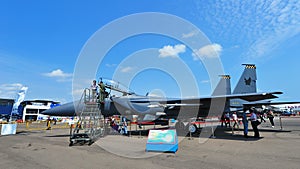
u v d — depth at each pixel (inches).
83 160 234.7
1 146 349.4
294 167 194.5
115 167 202.1
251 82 724.0
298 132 519.8
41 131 713.6
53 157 253.0
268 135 458.9
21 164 217.9
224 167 197.0
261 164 206.5
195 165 206.4
